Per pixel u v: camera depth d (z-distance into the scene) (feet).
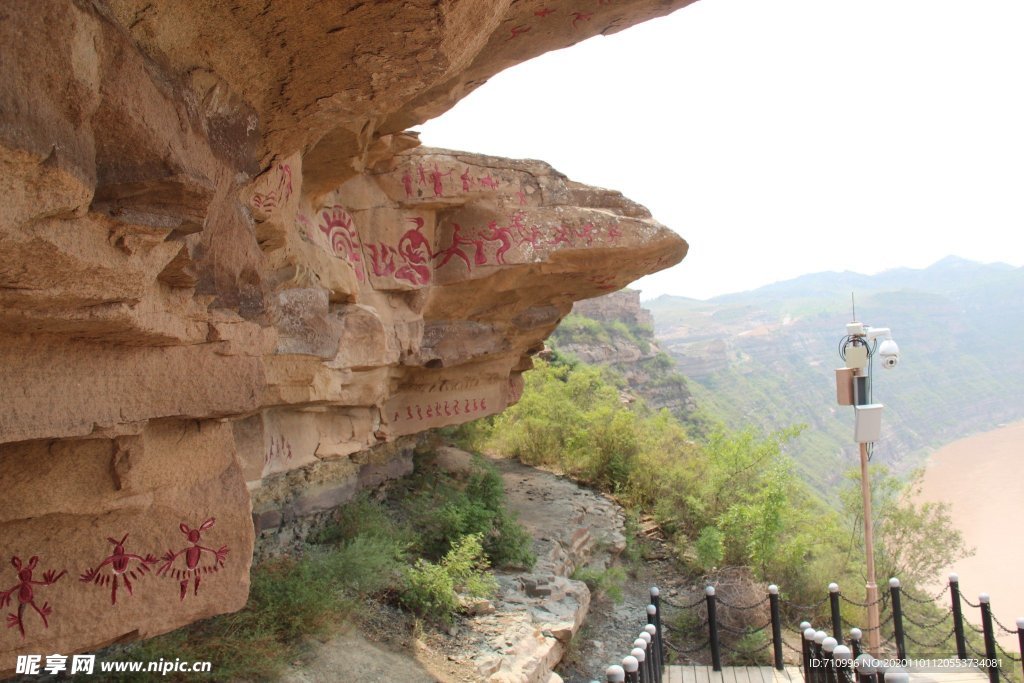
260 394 16.38
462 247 34.53
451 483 44.98
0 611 12.79
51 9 9.48
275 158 17.04
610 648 37.06
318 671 23.57
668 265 38.73
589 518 49.90
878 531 53.47
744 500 54.03
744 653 38.17
